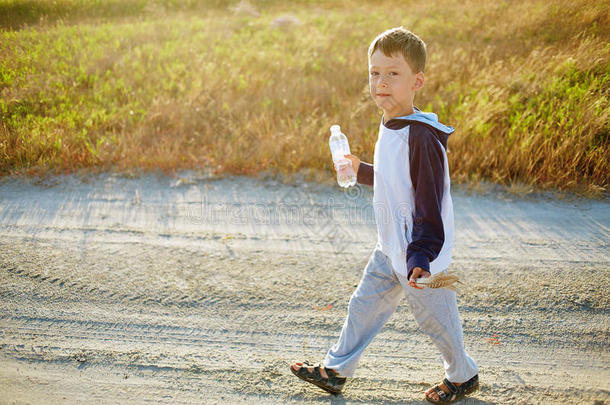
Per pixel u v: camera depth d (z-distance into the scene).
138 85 8.11
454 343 2.37
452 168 5.50
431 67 7.91
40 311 3.38
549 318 3.31
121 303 3.48
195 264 3.96
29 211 4.79
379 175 2.13
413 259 1.93
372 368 2.94
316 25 12.73
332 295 3.60
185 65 9.02
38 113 6.93
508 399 2.69
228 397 2.71
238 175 5.61
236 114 6.94
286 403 2.67
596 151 5.29
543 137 5.62
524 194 5.07
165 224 4.59
